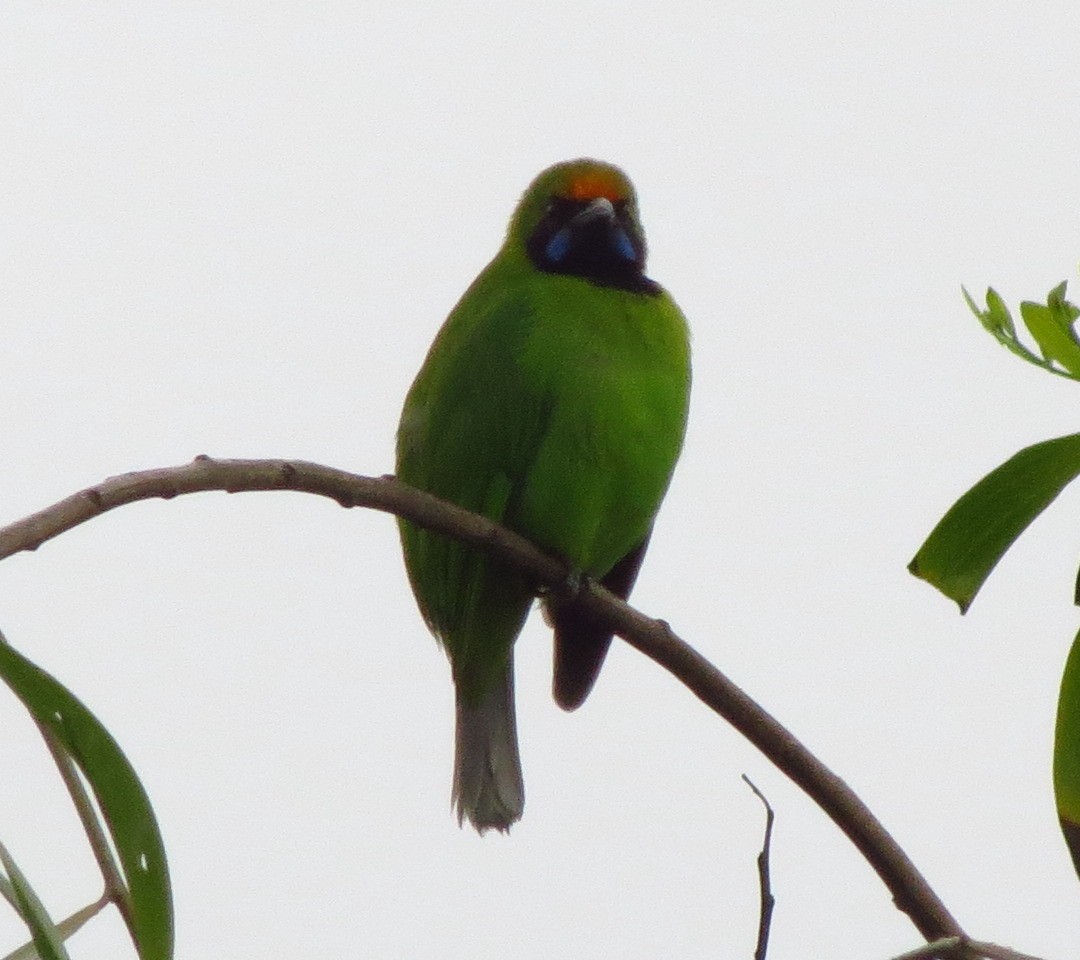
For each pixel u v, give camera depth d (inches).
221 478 237.8
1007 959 243.9
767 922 237.6
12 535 201.8
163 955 202.7
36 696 195.5
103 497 215.6
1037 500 264.7
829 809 285.7
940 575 271.4
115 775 199.2
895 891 281.1
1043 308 248.5
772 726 291.0
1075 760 268.2
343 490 272.5
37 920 187.8
